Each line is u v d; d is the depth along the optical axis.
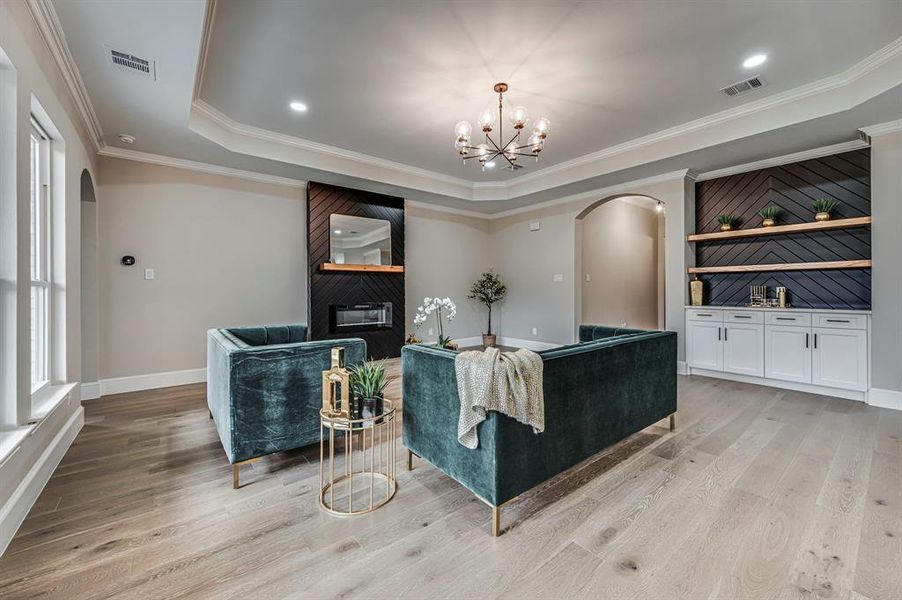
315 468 2.39
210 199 4.54
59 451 2.42
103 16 2.07
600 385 2.27
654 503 1.97
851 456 2.47
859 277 3.88
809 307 4.16
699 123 3.95
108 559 1.56
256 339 3.43
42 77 2.16
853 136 3.69
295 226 5.16
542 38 2.64
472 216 7.24
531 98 3.47
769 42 2.71
